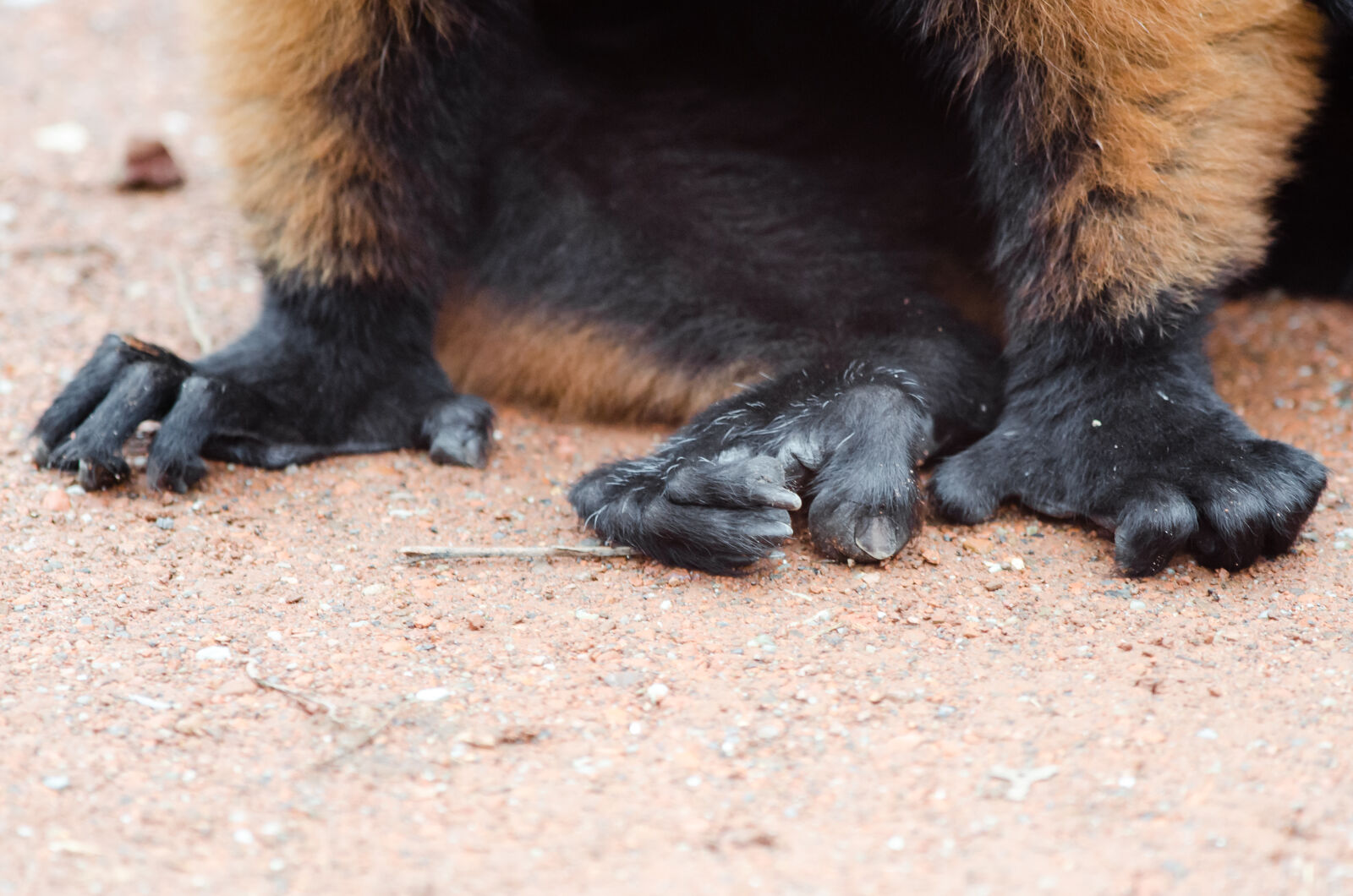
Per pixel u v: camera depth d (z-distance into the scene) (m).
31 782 0.86
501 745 0.87
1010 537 0.93
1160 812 0.85
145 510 0.94
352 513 0.94
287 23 0.94
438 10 0.94
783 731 0.87
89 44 1.46
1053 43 0.91
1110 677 0.88
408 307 0.96
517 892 0.84
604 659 0.89
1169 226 0.92
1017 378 0.93
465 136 0.96
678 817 0.85
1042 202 0.92
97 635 0.90
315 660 0.89
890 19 0.94
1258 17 0.91
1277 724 0.87
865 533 0.91
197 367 0.95
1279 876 0.84
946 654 0.89
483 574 0.92
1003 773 0.86
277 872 0.84
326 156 0.95
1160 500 0.91
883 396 0.92
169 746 0.87
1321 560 0.92
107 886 0.84
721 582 0.91
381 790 0.86
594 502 0.93
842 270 0.96
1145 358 0.93
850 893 0.84
